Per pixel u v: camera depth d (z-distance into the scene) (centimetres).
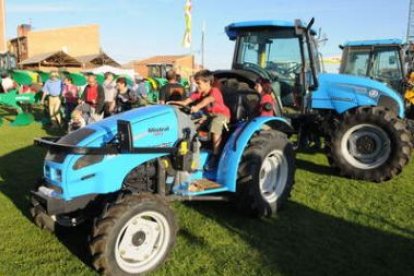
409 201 583
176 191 446
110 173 397
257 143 500
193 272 386
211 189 464
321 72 748
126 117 430
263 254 423
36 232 459
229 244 443
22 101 1328
